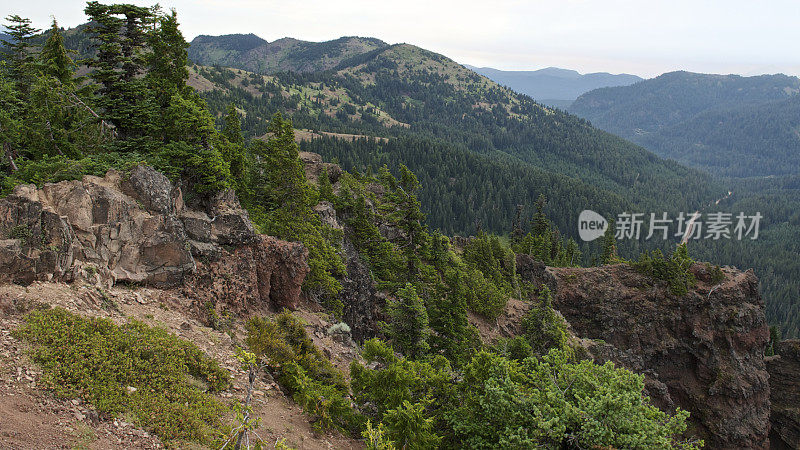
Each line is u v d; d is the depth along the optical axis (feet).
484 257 237.66
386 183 249.55
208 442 50.80
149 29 109.60
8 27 127.34
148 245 75.10
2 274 56.70
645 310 239.50
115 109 102.12
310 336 97.55
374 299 157.07
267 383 71.87
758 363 233.96
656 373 225.97
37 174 76.64
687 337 234.99
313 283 119.55
